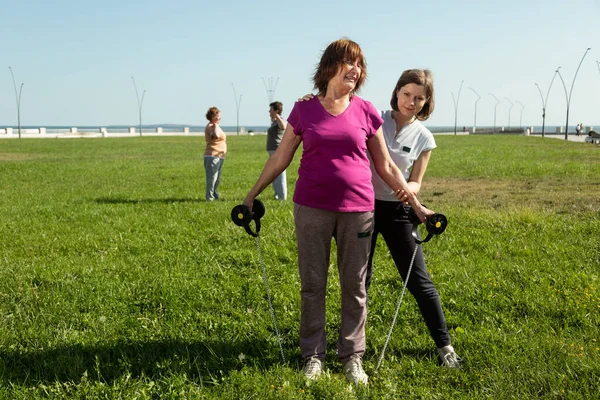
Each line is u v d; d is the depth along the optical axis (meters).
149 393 3.39
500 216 8.59
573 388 3.38
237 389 3.44
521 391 3.36
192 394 3.35
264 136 68.44
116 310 4.84
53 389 3.41
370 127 3.51
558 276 5.53
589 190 12.34
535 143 38.97
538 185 13.59
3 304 4.93
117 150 34.19
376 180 3.78
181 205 10.55
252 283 5.50
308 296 3.61
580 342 4.00
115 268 6.06
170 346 4.08
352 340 3.65
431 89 3.76
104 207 10.45
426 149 3.89
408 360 3.85
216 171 11.38
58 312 4.73
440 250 6.68
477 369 3.66
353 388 3.42
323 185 3.42
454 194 12.26
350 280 3.59
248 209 3.74
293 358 3.88
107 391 3.40
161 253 6.73
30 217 9.45
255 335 4.30
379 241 6.98
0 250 7.07
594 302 4.71
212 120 11.26
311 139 3.40
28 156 28.16
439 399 3.36
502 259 6.29
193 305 4.94
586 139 41.12
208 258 6.43
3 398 3.33
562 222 8.06
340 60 3.34
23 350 4.00
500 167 18.30
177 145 41.34
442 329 3.80
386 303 4.87
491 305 4.82
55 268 6.05
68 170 19.47
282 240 7.24
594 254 6.37
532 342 3.99
